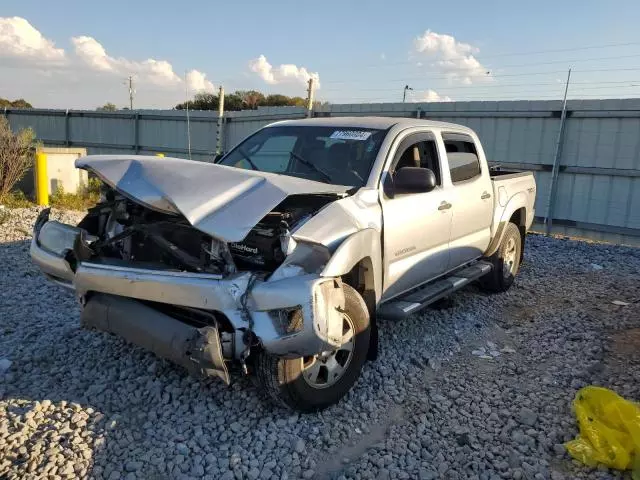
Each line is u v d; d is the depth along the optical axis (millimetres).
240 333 3541
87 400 3928
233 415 3855
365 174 4648
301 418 3863
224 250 3598
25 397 3930
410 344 5332
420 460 3508
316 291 3516
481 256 6828
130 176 3797
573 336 5660
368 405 4117
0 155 12055
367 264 4254
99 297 4090
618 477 3322
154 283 3697
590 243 11531
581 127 12406
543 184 13094
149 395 4023
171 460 3355
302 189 3822
